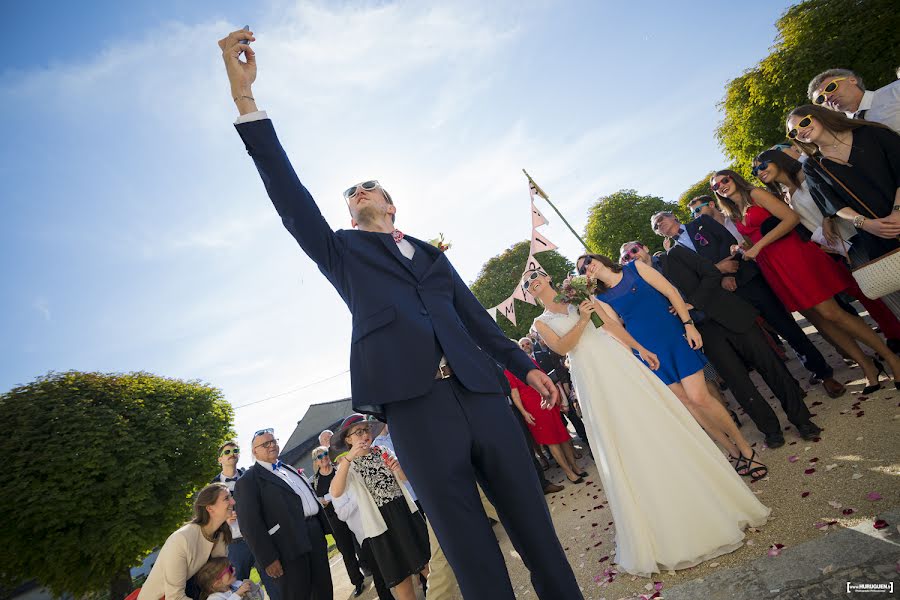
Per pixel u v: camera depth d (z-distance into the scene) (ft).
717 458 9.37
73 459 45.21
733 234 17.35
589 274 13.26
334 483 13.83
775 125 57.16
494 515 17.88
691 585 8.01
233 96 5.37
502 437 5.31
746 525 9.11
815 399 14.38
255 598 12.69
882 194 10.04
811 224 13.12
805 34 52.03
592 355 10.52
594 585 9.76
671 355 12.64
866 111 11.23
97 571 44.34
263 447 15.19
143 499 47.26
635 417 9.69
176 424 54.24
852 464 9.61
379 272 5.72
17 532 42.39
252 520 13.58
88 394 50.85
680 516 8.95
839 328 12.90
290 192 5.31
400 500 13.46
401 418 5.15
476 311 6.48
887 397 11.91
